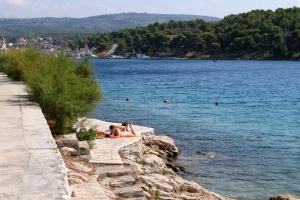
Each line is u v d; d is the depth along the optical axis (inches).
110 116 1585.9
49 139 442.9
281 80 3742.6
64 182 301.0
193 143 1106.7
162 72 4904.0
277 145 1098.1
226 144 1102.4
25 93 927.7
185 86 3100.4
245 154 989.2
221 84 3312.0
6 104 731.4
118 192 488.4
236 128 1357.0
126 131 896.3
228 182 770.8
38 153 382.0
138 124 1403.8
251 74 4517.7
